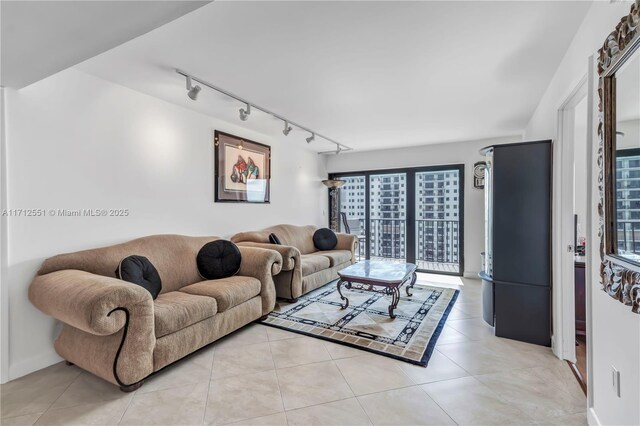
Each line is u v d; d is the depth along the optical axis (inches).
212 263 117.0
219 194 147.1
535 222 97.5
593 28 62.5
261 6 63.2
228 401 68.5
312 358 88.0
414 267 144.4
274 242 154.5
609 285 49.3
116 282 72.6
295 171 207.9
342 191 246.1
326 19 68.0
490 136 180.7
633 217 43.3
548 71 93.7
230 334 105.3
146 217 115.3
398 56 84.9
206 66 91.5
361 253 237.6
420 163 209.9
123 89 107.3
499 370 81.3
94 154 98.9
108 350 71.8
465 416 63.2
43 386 75.1
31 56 64.2
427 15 66.5
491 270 108.2
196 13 65.4
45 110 86.8
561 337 87.2
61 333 83.6
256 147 170.7
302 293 143.9
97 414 64.4
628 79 44.6
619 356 50.6
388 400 68.6
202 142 138.8
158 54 84.1
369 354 90.3
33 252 83.9
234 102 123.8
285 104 124.8
